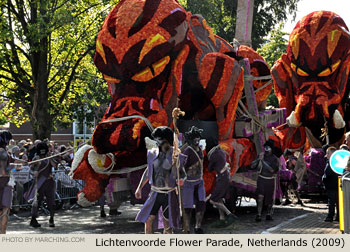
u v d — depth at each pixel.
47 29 17.86
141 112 8.91
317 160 14.59
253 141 11.35
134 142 8.67
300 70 14.02
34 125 19.58
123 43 9.05
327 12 14.17
